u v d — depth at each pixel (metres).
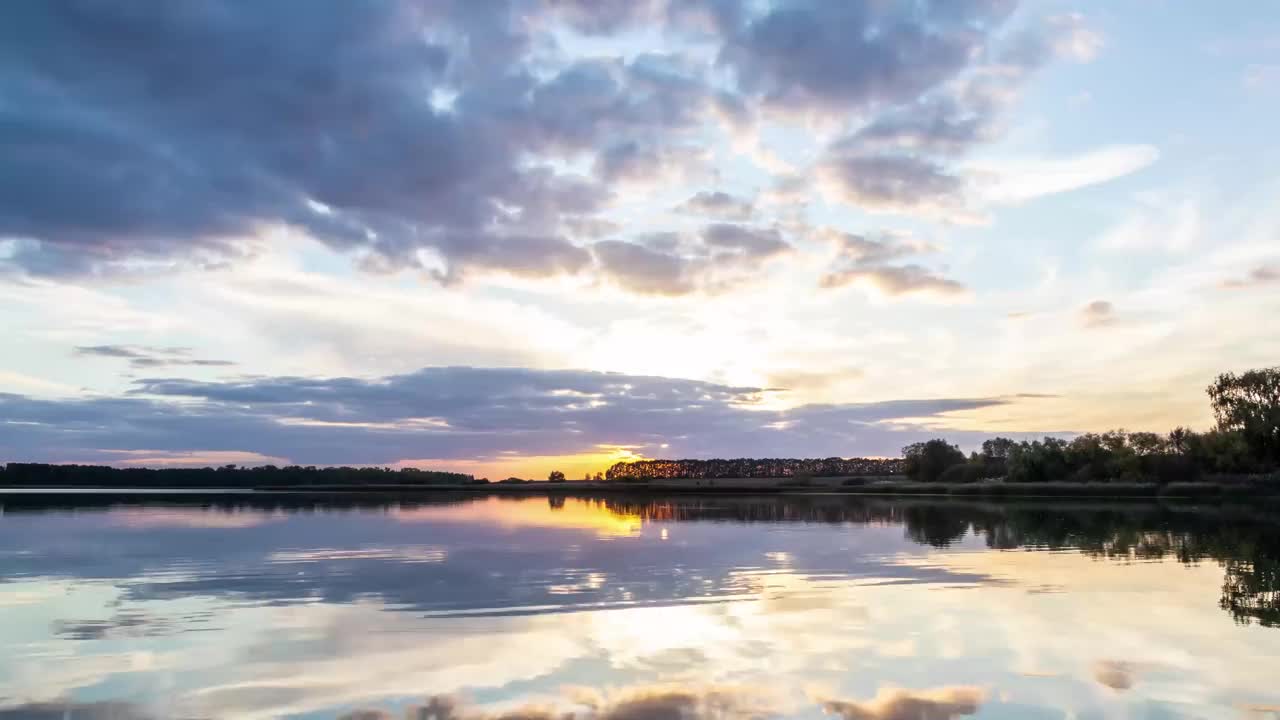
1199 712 10.48
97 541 33.12
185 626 15.71
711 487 127.50
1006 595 19.00
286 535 36.25
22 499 82.44
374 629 15.35
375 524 43.78
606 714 10.36
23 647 14.00
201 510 59.81
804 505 68.75
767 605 17.73
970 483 104.19
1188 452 90.88
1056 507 63.00
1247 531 38.00
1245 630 15.12
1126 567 24.06
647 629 15.27
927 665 12.64
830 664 12.70
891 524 42.84
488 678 11.98
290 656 13.28
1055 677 11.99
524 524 44.00
